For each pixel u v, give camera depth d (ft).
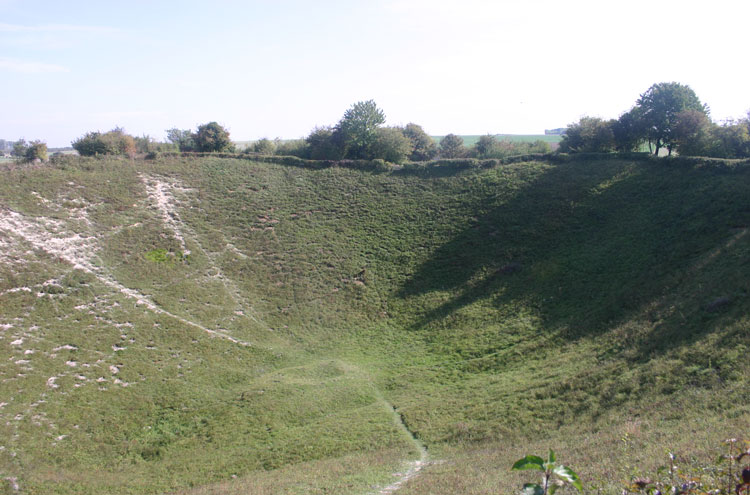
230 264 124.57
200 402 78.69
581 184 137.28
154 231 128.67
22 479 58.08
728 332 59.57
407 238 134.21
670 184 124.06
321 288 119.14
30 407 71.46
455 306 105.19
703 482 22.20
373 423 68.18
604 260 103.65
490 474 42.83
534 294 100.53
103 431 69.87
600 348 72.18
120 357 86.74
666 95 159.33
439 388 77.10
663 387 53.88
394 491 44.06
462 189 151.33
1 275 97.50
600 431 48.80
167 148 229.66
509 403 64.28
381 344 98.73
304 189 160.76
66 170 144.87
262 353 96.73
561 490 32.19
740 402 44.11
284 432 69.21
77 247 114.21
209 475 59.16
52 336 87.81
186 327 99.55
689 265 87.76
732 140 146.82
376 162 172.45
